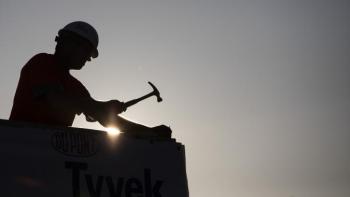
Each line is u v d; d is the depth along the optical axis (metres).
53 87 6.05
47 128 5.72
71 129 5.85
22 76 6.25
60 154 5.71
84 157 5.84
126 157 6.10
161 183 6.24
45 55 6.44
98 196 5.82
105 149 6.00
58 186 5.62
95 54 6.81
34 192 5.50
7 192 5.39
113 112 6.49
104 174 5.91
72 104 6.11
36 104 6.12
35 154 5.59
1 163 5.44
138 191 6.07
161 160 6.32
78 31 6.64
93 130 5.98
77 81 6.76
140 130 6.95
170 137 6.73
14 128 5.56
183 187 6.38
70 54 6.60
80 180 5.76
